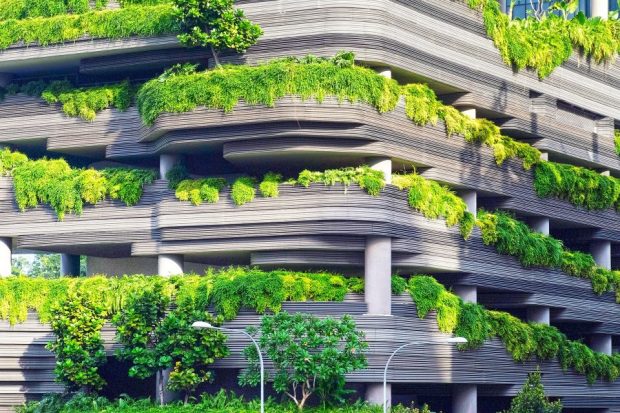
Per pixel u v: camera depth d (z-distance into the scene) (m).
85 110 100.56
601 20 113.56
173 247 93.19
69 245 99.12
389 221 89.31
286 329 85.25
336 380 85.38
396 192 90.31
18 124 103.31
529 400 92.56
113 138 100.06
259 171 95.50
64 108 101.25
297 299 87.94
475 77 100.00
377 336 87.75
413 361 89.62
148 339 89.31
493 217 99.56
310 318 86.06
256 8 93.44
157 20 96.00
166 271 94.00
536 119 106.25
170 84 91.38
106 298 92.62
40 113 102.69
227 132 90.25
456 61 98.12
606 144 114.56
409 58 93.69
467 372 93.62
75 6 101.50
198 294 89.88
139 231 96.19
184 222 92.38
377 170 89.69
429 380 90.62
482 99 100.81
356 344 84.88
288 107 88.12
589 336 112.88
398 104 91.88
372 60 91.31
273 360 84.81
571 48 109.62
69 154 105.81
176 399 91.12
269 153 90.00
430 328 91.19
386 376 86.06
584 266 109.00
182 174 95.50
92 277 97.00
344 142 89.69
